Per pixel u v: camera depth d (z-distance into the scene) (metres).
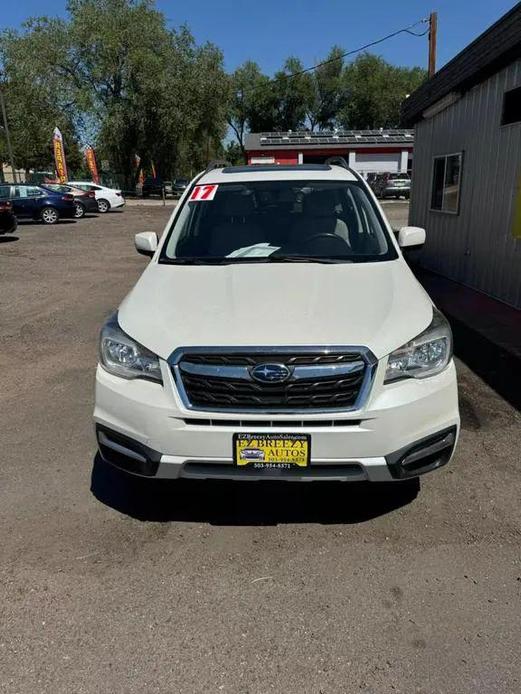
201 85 38.12
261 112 61.31
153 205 33.59
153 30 37.28
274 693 2.05
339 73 60.72
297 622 2.37
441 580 2.59
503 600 2.46
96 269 11.38
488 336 6.16
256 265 3.53
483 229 8.16
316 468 2.65
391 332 2.68
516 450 3.73
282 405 2.57
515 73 7.13
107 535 2.93
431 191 10.41
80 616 2.41
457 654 2.19
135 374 2.73
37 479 3.45
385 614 2.40
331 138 41.44
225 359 2.57
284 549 2.82
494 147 7.75
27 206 21.30
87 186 27.44
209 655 2.21
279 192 4.20
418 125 11.17
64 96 37.41
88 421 4.25
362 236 3.85
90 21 36.69
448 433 2.78
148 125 38.91
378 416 2.57
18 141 39.22
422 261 11.09
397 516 3.06
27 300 8.55
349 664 2.16
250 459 2.62
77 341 6.38
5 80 38.34
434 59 22.31
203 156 51.41
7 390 4.91
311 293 3.05
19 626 2.36
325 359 2.56
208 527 3.00
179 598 2.51
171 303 3.02
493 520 3.01
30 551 2.81
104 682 2.10
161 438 2.65
